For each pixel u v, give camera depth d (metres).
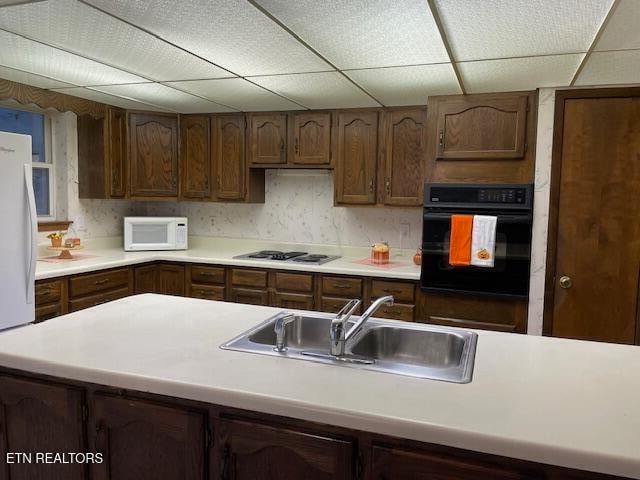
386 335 1.81
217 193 3.99
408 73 2.60
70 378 1.36
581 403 1.15
